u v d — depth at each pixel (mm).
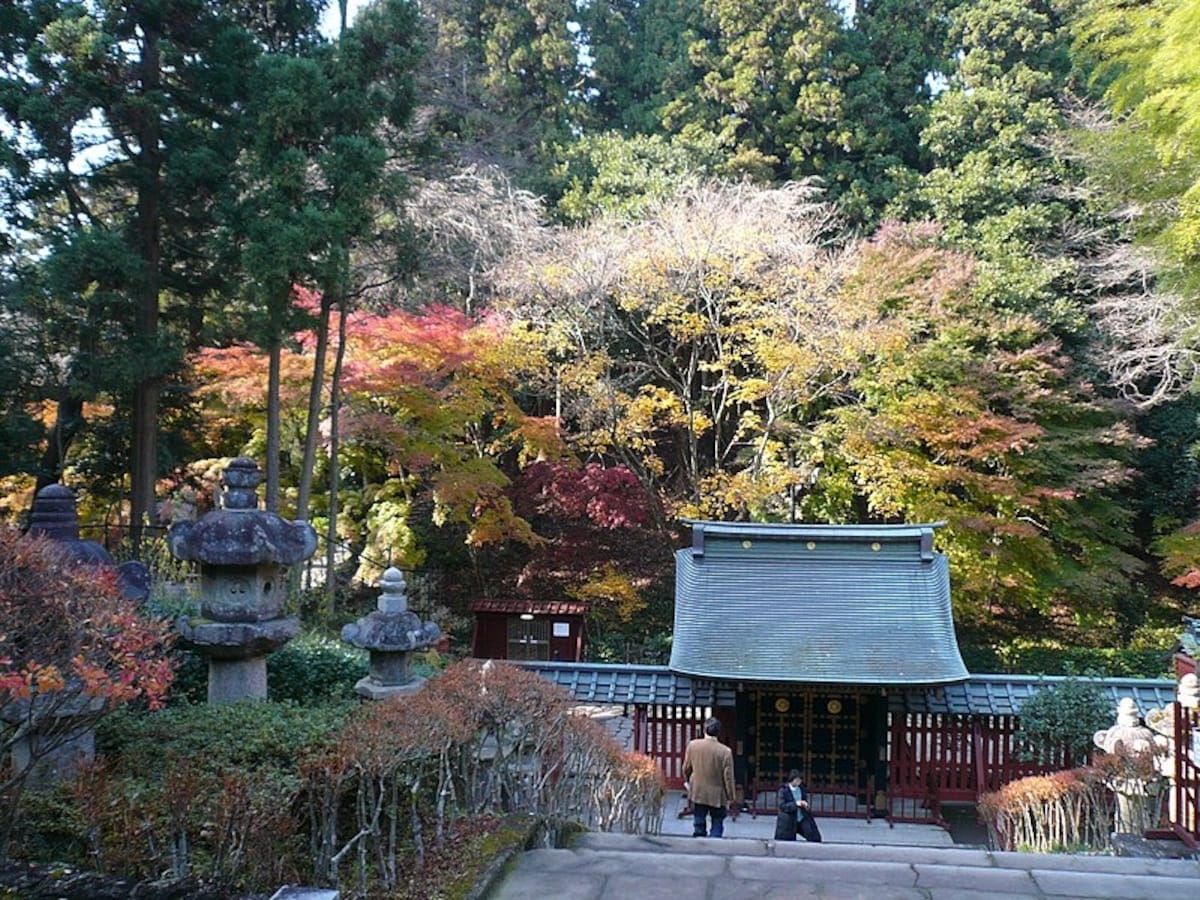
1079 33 11078
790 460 17906
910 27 23953
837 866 4379
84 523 15609
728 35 23781
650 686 12305
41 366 14094
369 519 18047
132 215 14000
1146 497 20562
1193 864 5184
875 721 11898
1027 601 17125
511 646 16594
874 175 22547
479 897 3971
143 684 3941
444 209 18312
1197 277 9727
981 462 16547
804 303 15922
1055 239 19969
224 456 18250
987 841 10688
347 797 5176
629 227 18094
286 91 12180
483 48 25328
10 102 12141
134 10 12852
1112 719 11102
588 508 17812
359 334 14875
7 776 4562
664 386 20188
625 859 4461
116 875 3836
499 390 16266
